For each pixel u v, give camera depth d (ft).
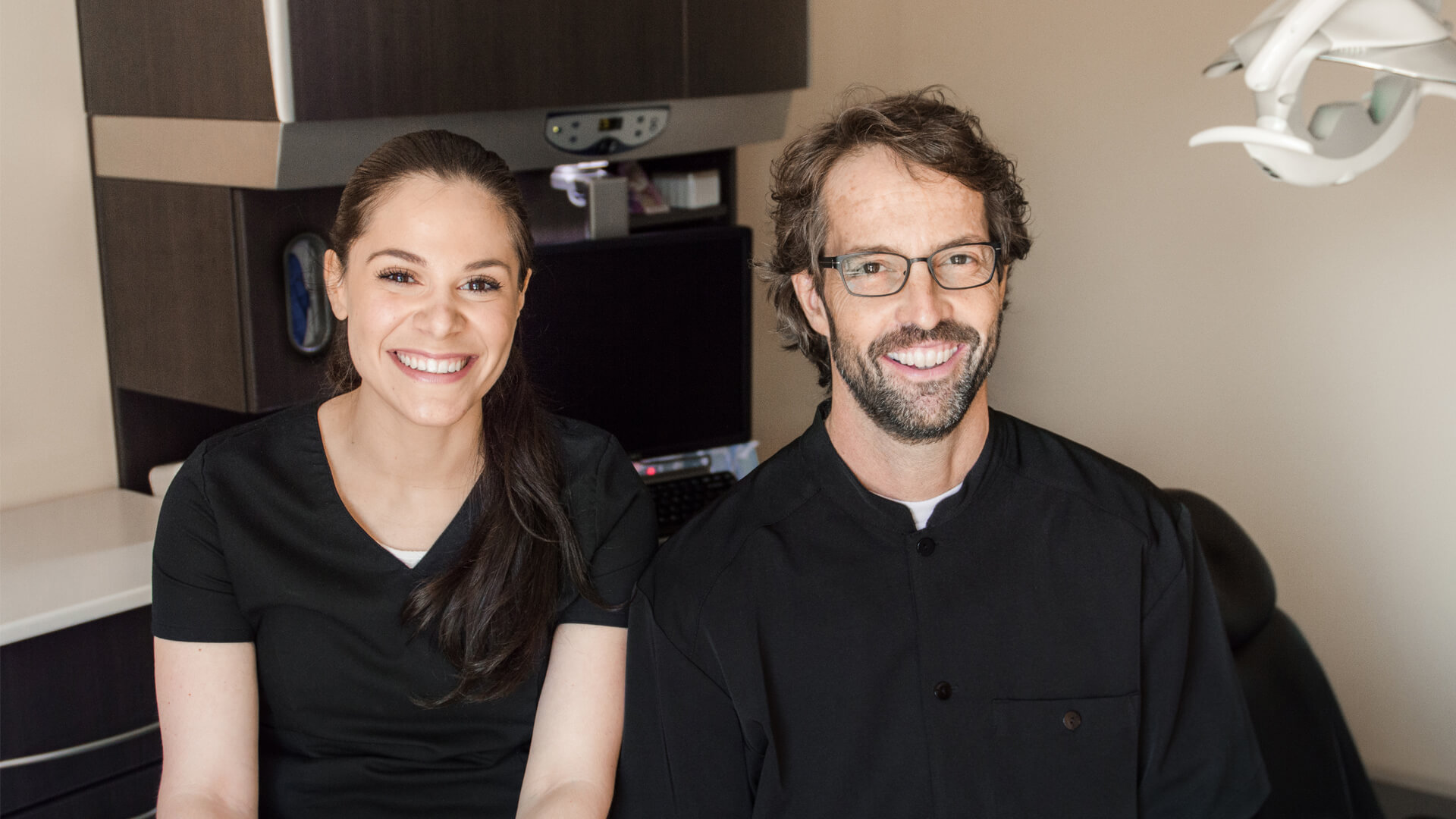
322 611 4.41
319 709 4.49
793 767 4.09
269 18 5.74
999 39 9.43
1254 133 3.31
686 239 7.77
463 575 4.41
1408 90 3.43
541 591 4.50
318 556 4.43
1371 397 8.39
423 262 4.17
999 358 9.77
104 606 5.62
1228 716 4.23
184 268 6.55
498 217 4.30
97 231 6.97
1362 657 8.65
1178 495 5.22
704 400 8.05
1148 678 4.18
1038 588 4.13
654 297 7.69
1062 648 4.11
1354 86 8.05
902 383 3.95
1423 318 8.14
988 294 3.99
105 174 6.84
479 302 4.26
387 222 4.18
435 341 4.18
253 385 6.38
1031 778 4.06
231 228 6.25
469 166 4.28
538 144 6.96
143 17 6.40
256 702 4.54
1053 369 9.57
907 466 4.10
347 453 4.52
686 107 7.64
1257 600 4.89
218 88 6.11
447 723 4.53
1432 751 8.49
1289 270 8.53
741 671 4.08
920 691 4.05
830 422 4.29
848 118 4.06
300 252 6.47
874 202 3.95
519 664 4.47
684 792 4.20
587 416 7.51
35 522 6.64
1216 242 8.75
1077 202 9.27
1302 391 8.61
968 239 3.94
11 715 5.55
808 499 4.22
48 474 7.00
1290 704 4.79
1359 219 8.23
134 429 7.23
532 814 4.33
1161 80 8.79
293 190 6.41
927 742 4.03
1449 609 8.34
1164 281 9.00
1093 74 9.05
